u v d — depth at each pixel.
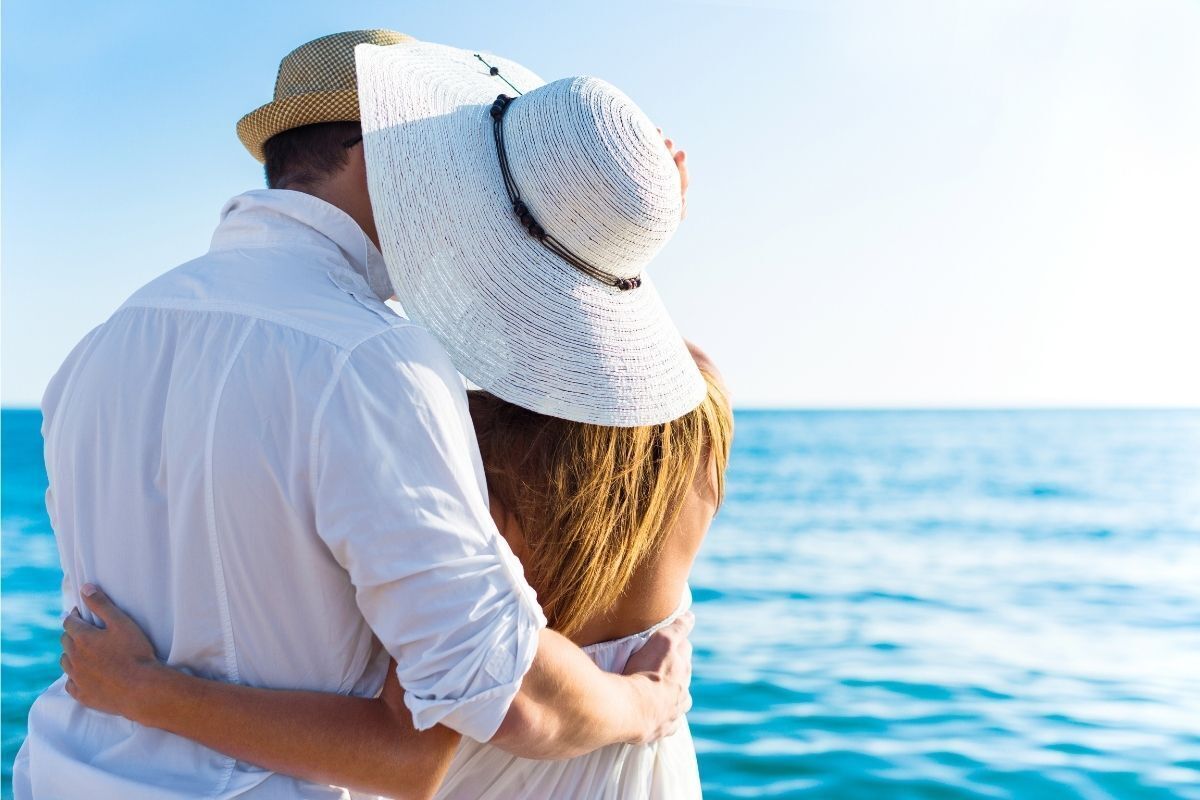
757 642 12.27
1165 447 43.84
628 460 1.55
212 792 1.21
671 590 1.71
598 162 1.44
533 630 1.24
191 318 1.28
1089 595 16.53
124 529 1.28
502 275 1.45
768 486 31.20
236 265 1.33
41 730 1.32
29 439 41.84
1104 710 8.95
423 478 1.21
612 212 1.45
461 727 1.19
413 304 1.40
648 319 1.57
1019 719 8.60
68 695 1.33
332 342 1.23
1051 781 7.00
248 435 1.21
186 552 1.23
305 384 1.21
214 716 1.21
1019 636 12.95
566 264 1.48
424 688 1.18
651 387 1.54
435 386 1.26
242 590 1.23
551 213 1.45
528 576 1.55
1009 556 20.39
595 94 1.48
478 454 1.33
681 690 1.65
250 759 1.23
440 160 1.45
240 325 1.25
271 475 1.20
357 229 1.43
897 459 38.66
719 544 21.67
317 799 1.25
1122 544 21.97
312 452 1.20
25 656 10.87
